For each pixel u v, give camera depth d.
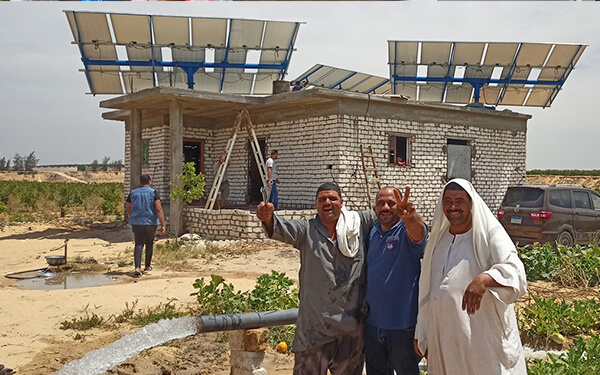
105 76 19.03
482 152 19.36
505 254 3.13
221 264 11.40
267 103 16.53
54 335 6.28
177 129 15.88
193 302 7.86
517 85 21.39
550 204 12.71
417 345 3.50
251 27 18.22
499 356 3.16
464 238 3.35
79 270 10.85
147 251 10.59
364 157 16.12
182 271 10.63
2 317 6.95
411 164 17.39
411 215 3.46
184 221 16.25
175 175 15.88
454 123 18.50
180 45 17.98
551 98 21.98
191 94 15.52
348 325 3.68
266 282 6.87
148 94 15.42
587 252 10.26
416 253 3.64
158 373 5.05
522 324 6.70
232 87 20.23
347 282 3.71
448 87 21.27
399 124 17.06
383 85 22.06
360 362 3.91
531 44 20.09
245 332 4.20
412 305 3.67
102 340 6.08
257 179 19.66
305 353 3.73
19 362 5.33
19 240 15.43
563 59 20.83
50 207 27.73
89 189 39.88
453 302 3.24
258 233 14.02
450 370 3.27
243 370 4.26
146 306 7.66
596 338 5.55
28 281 9.84
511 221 13.12
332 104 15.91
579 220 13.09
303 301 3.74
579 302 7.07
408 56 20.06
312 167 16.56
